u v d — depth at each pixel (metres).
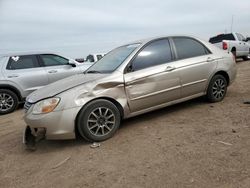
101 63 5.69
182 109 5.85
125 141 4.50
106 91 4.62
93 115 4.52
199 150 3.82
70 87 4.51
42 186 3.43
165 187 3.03
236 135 4.19
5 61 8.37
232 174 3.11
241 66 13.61
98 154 4.13
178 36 5.68
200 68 5.64
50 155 4.36
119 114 4.80
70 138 4.42
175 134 4.53
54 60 9.05
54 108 4.28
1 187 3.53
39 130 4.34
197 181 3.06
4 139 5.52
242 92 6.90
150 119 5.46
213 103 6.05
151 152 3.96
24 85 8.38
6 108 8.16
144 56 5.14
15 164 4.20
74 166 3.85
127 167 3.61
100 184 3.29
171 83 5.25
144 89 4.96
